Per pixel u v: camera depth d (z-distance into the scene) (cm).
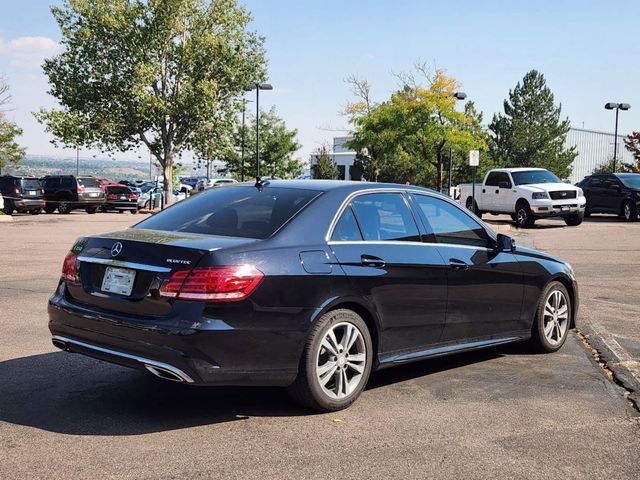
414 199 593
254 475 392
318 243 505
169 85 5028
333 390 510
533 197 2536
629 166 5591
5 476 384
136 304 468
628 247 1767
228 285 452
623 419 502
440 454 429
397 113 3612
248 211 530
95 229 2416
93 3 4844
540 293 688
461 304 597
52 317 525
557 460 422
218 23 5028
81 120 4922
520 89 6462
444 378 609
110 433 455
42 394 538
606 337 777
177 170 5581
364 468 405
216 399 534
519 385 589
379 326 531
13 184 3472
